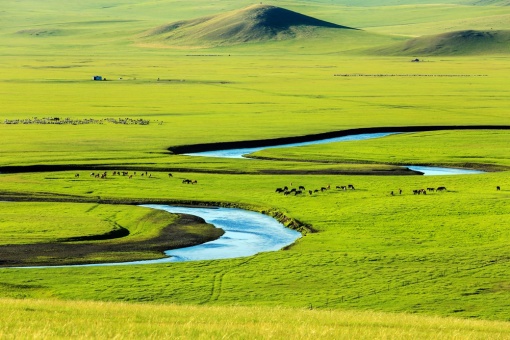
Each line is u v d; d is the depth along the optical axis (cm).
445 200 14550
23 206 14088
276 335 5472
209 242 11950
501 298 8856
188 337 5259
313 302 8694
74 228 12319
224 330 5581
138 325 5706
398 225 12712
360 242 11631
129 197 15025
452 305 8612
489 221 12888
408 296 8938
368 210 13750
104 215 13462
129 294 8931
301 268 10075
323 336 5506
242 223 13288
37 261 10562
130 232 12469
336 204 14362
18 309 6481
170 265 10250
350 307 8538
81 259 10738
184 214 13812
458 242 11650
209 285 9350
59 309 6612
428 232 12275
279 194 15338
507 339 5962
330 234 12194
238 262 10394
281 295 8962
